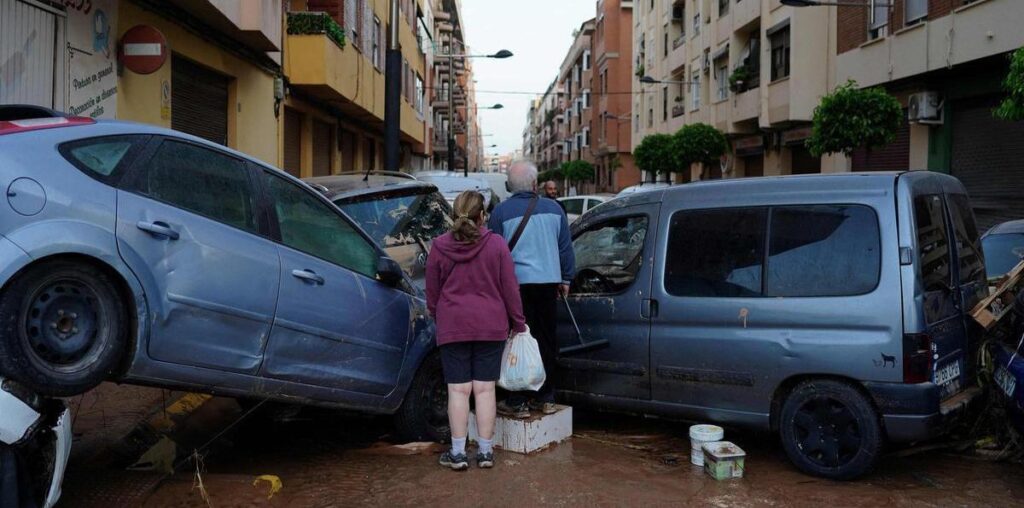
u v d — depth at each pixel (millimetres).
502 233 5363
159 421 5508
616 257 5734
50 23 7562
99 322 3490
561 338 5887
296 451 5324
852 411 4590
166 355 3766
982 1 15219
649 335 5367
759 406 4906
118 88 8906
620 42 53344
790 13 22984
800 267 4848
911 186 4719
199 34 11000
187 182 4008
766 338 4852
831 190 4883
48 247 3273
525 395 5477
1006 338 5031
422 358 5383
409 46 31156
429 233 7570
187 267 3838
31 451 3219
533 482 4582
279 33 13312
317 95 17438
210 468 4848
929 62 16812
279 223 4477
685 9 35781
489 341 4738
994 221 16203
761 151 27516
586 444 5480
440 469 4820
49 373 3279
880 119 16281
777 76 24750
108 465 4734
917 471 4922
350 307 4781
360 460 5066
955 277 5047
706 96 32688
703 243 5254
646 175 45469
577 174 60344
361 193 7227
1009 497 4445
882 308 4523
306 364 4484
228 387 4094
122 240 3568
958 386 4949
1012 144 15695
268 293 4234
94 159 3623
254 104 13680
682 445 5523
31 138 3445
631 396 5492
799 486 4602
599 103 58562
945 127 17422
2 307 3158
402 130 28828
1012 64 11195
